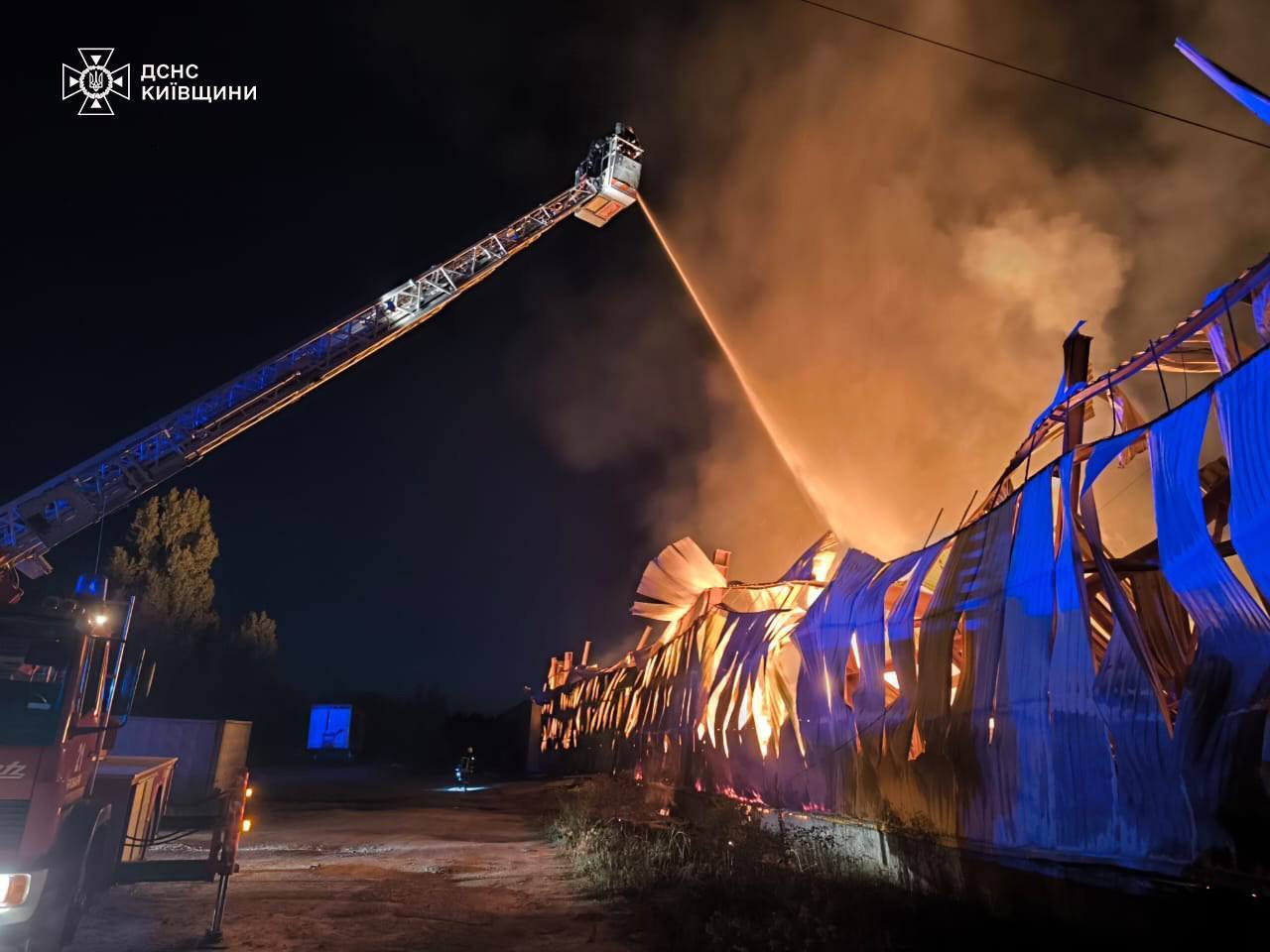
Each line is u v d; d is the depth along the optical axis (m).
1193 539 5.43
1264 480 4.94
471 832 14.76
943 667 7.60
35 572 17.22
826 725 9.72
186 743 17.83
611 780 16.47
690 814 13.27
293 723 50.59
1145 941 5.16
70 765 5.99
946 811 7.37
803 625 10.70
